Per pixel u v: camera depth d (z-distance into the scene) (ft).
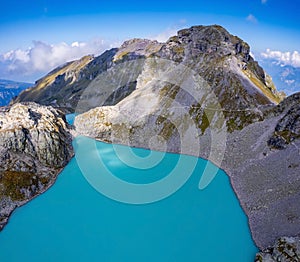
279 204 360.07
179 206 384.47
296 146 463.01
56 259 292.61
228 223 348.79
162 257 291.17
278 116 577.84
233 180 460.14
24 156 496.23
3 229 347.56
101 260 289.12
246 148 529.45
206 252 298.35
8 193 417.28
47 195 428.15
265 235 319.27
